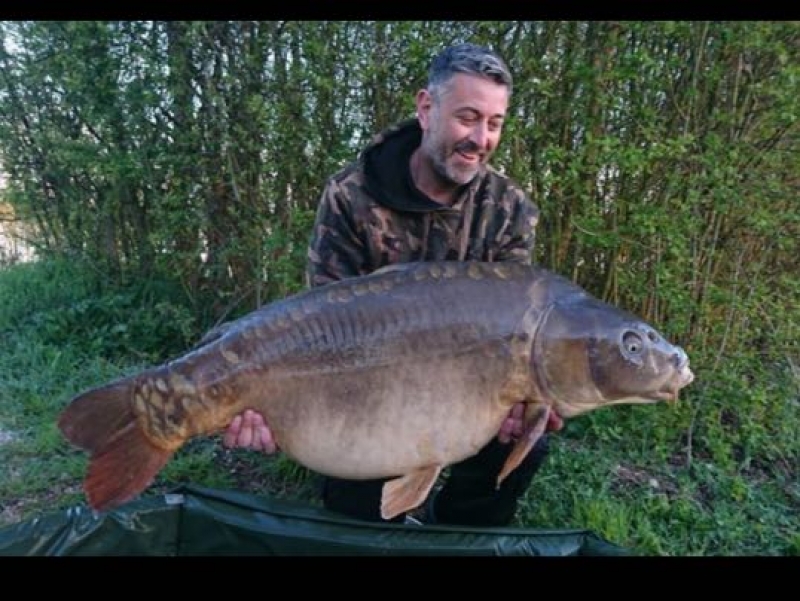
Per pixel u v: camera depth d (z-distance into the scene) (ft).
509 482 7.29
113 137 13.41
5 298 14.26
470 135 6.41
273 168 12.01
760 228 10.93
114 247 15.02
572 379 5.56
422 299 5.55
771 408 11.08
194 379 5.36
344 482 7.33
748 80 10.84
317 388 5.48
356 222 6.95
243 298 13.20
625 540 8.34
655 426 10.52
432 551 6.63
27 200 15.31
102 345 12.69
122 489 5.46
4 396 10.85
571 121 11.15
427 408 5.51
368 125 11.97
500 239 7.15
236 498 7.02
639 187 11.33
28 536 6.48
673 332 11.05
